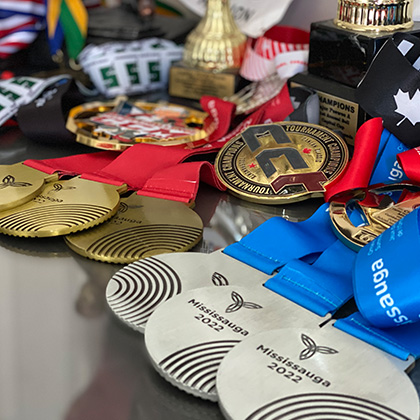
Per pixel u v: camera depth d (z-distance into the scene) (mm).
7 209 648
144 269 550
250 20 986
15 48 1085
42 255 596
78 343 478
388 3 766
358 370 434
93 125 852
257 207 688
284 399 408
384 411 401
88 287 546
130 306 506
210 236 629
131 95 1036
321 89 815
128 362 459
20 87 910
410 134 712
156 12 1266
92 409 419
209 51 972
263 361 437
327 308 500
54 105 839
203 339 462
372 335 466
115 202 656
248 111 885
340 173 688
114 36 1088
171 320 479
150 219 637
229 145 750
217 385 417
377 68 732
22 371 449
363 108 740
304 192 674
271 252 575
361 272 505
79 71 1092
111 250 586
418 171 647
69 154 825
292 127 754
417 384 439
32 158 812
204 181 734
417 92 699
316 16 1013
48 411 415
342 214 624
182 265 557
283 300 510
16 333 488
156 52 1031
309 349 451
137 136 812
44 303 525
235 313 490
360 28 779
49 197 672
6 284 552
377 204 642
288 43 981
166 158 745
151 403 426
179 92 1013
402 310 463
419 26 799
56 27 1055
